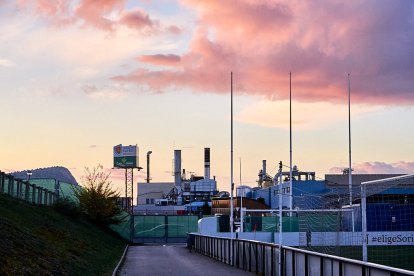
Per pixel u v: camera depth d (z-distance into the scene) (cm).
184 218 8156
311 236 5444
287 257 2472
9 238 2497
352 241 5319
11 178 4450
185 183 14812
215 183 14100
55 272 2344
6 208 3603
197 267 3462
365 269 1642
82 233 5012
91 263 3331
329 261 1950
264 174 12875
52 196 6194
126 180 14025
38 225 3750
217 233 5912
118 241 6988
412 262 4859
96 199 7325
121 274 3000
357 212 5794
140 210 12231
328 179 10231
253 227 6334
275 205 10206
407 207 5822
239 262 3425
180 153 14300
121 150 14000
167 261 4022
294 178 10088
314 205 7050
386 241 5300
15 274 1900
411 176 2883
